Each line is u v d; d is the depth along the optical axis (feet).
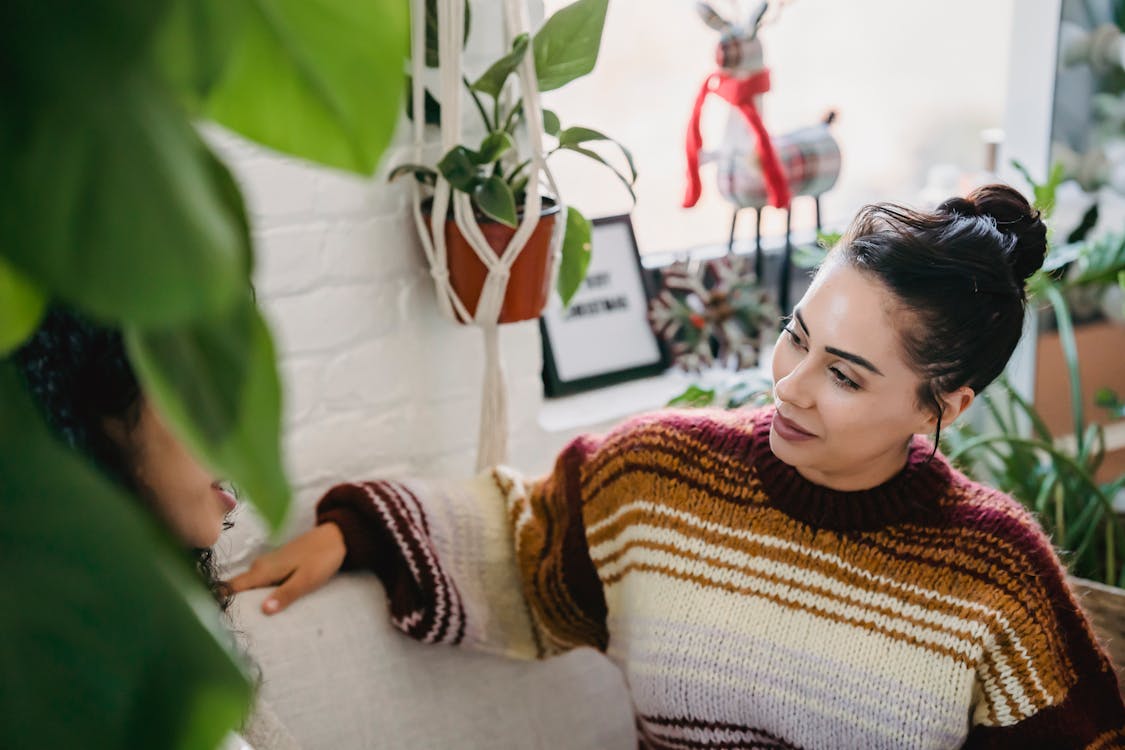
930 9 7.30
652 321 6.43
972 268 3.50
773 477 4.10
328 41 0.91
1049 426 7.35
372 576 4.69
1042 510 5.85
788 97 7.16
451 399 5.53
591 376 6.39
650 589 4.28
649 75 6.60
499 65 4.48
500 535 4.76
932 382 3.62
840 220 7.59
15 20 0.78
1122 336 7.40
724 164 6.32
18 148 0.77
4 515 0.83
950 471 4.07
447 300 4.95
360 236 5.02
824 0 7.03
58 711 0.82
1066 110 6.95
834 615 4.00
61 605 0.82
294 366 5.02
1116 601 4.70
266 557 4.59
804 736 4.07
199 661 0.85
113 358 1.84
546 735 4.87
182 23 0.83
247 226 0.92
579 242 5.13
